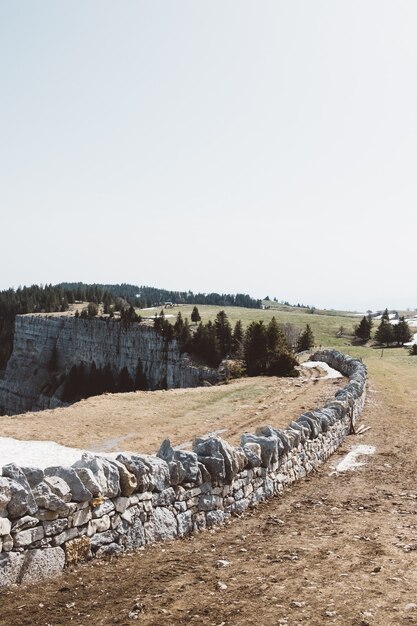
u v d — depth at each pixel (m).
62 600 6.77
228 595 6.88
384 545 9.03
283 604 6.47
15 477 7.31
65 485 7.91
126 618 6.22
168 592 7.04
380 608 6.20
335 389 38.34
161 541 9.69
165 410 32.31
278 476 14.70
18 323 181.88
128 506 9.08
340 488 15.04
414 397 36.56
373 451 20.48
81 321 155.25
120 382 131.75
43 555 7.43
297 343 108.75
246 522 11.63
